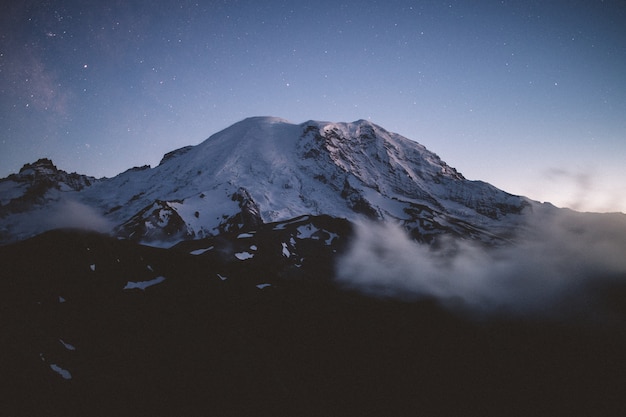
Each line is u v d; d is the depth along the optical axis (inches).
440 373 1891.0
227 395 1456.7
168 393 1374.3
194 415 1338.6
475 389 1830.7
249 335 1803.6
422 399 1724.9
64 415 1174.3
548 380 1940.2
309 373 1726.1
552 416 1728.6
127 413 1257.4
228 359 1608.0
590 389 1892.2
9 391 1167.6
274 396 1523.1
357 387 1722.4
